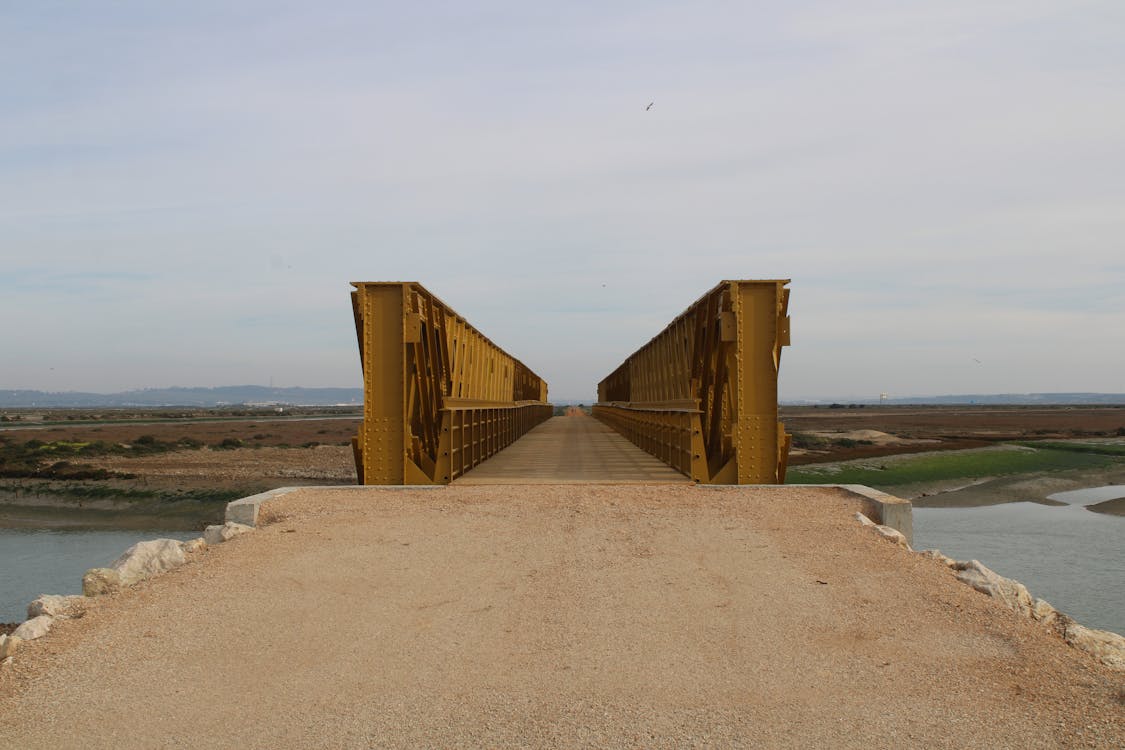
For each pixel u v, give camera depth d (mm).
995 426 75812
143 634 5094
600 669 4469
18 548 21500
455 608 5543
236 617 5395
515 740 3650
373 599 5746
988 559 18266
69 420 93875
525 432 32188
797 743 3590
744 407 10602
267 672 4500
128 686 4332
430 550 7023
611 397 40938
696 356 12781
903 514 7941
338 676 4430
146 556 6652
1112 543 20188
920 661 4535
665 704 4012
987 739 3605
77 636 5070
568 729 3748
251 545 7203
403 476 10562
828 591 5793
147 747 3658
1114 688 4117
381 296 10703
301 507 8781
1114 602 14422
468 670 4480
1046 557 18484
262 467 36688
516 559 6730
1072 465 36312
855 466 35188
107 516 26391
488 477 12625
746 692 4152
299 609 5547
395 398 10664
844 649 4730
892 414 122125
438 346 12758
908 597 5645
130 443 49906
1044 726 3723
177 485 31391
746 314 10656
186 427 73688
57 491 30250
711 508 8586
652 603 5590
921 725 3754
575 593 5832
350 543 7254
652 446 18359
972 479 32188
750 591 5820
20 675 4484
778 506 8617
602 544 7172
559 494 9555
